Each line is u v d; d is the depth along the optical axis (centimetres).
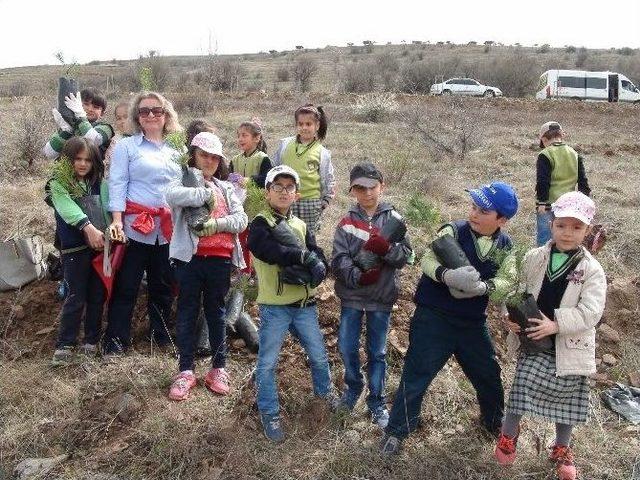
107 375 449
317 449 396
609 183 1125
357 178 404
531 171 1204
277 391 438
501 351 519
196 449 384
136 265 476
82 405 427
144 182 468
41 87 2125
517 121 2275
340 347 417
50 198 486
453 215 850
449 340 386
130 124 479
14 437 402
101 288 484
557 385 364
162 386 438
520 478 378
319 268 384
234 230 429
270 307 402
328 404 422
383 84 3553
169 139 425
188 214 412
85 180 477
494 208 374
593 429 431
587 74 3378
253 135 577
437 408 439
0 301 546
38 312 538
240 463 378
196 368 464
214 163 433
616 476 383
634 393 474
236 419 411
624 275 668
